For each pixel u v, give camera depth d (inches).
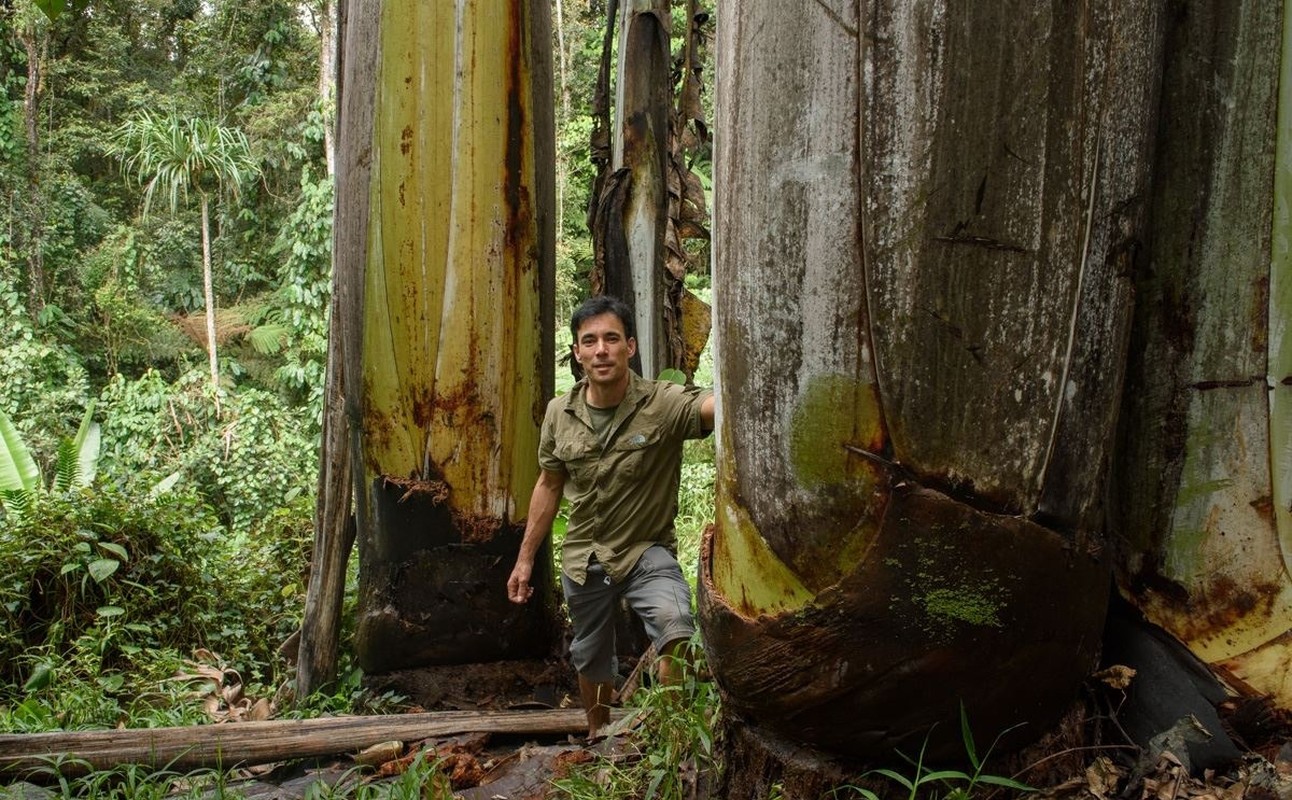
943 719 95.1
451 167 187.5
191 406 547.5
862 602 93.0
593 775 132.1
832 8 90.3
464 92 186.9
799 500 95.6
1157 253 107.7
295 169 719.1
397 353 189.3
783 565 97.2
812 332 93.7
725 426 103.1
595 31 738.8
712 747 115.1
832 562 94.4
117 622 235.6
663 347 228.4
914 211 88.7
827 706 96.9
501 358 191.0
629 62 224.8
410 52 185.9
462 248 188.2
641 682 171.3
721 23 102.7
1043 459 91.3
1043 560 91.7
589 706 162.1
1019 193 87.8
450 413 189.5
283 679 236.1
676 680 145.4
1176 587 107.7
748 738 108.0
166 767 143.6
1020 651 93.2
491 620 192.4
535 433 196.1
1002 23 86.0
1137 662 107.7
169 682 211.0
